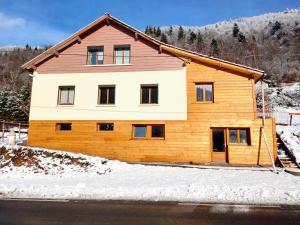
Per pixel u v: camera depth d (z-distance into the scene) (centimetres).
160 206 920
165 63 2056
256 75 1931
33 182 1373
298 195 1034
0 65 9038
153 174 1515
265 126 1883
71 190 1166
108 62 2136
